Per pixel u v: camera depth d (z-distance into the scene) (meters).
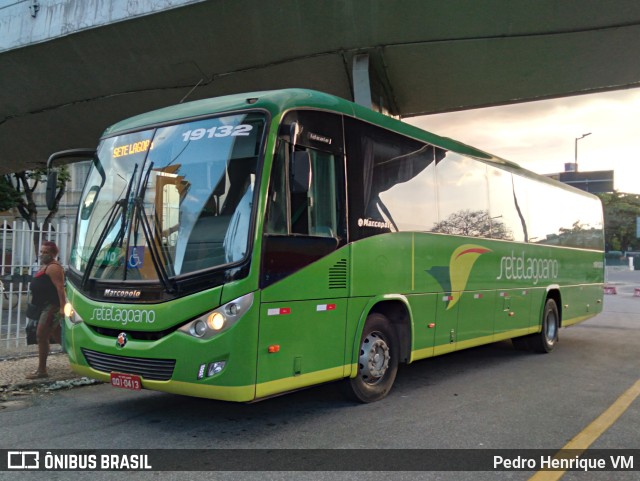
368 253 6.31
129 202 5.66
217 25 11.50
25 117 16.41
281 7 10.92
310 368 5.52
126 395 6.99
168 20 11.41
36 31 12.39
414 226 7.20
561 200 11.91
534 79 13.93
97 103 15.26
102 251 5.68
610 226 75.81
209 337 4.88
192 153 5.53
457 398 7.01
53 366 8.24
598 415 6.27
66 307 6.00
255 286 4.96
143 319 5.15
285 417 6.00
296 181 5.20
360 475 4.42
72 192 30.16
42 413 6.15
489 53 12.52
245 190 5.15
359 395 6.47
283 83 13.89
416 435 5.44
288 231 5.32
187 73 13.34
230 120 5.45
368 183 6.44
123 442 5.17
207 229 5.18
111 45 12.41
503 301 9.40
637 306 21.80
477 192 8.85
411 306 7.05
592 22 11.30
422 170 7.54
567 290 11.87
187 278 5.02
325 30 11.59
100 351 5.46
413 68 13.18
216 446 5.07
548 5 10.73
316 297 5.58
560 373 8.77
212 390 4.88
